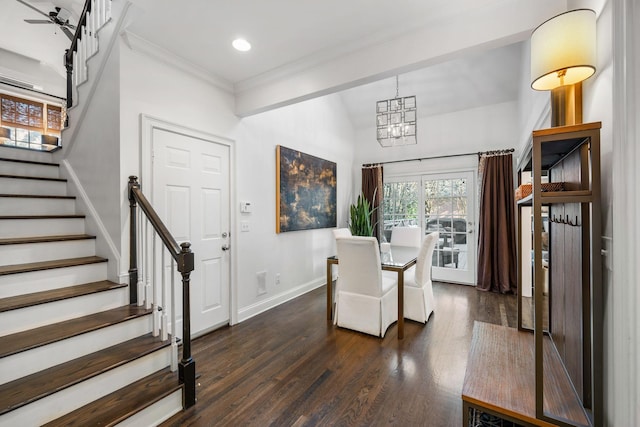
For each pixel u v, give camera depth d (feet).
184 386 5.86
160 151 8.25
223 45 7.97
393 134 12.17
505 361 5.73
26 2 12.73
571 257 4.95
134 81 7.68
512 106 14.49
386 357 7.92
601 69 4.54
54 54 15.75
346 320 9.71
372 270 9.12
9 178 7.93
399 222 17.66
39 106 18.52
